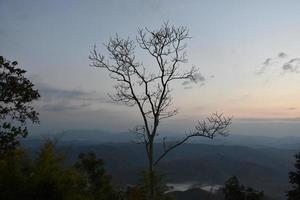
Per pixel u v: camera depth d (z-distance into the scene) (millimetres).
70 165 17703
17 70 19344
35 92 19531
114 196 33125
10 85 18641
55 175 16578
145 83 20781
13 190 15922
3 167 16391
